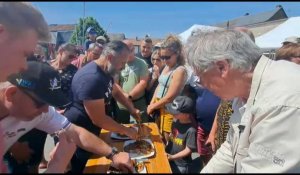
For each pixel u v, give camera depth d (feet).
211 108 8.36
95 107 6.89
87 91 6.79
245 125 3.92
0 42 3.40
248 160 3.56
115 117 10.37
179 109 8.52
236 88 4.07
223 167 4.70
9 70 3.72
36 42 3.56
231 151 4.71
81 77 6.93
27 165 4.70
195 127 8.68
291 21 16.88
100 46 8.58
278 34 16.55
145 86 12.04
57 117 5.37
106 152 5.85
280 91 3.56
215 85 4.18
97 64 7.02
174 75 9.55
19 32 3.35
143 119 11.25
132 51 12.09
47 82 4.24
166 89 10.44
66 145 5.03
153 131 8.23
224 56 3.92
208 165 4.92
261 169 3.37
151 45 15.62
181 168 8.25
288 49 6.95
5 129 4.49
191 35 4.58
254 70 3.89
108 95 7.25
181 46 10.03
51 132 5.24
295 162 3.29
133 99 11.70
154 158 6.38
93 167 5.87
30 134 4.87
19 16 3.25
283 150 3.35
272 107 3.49
